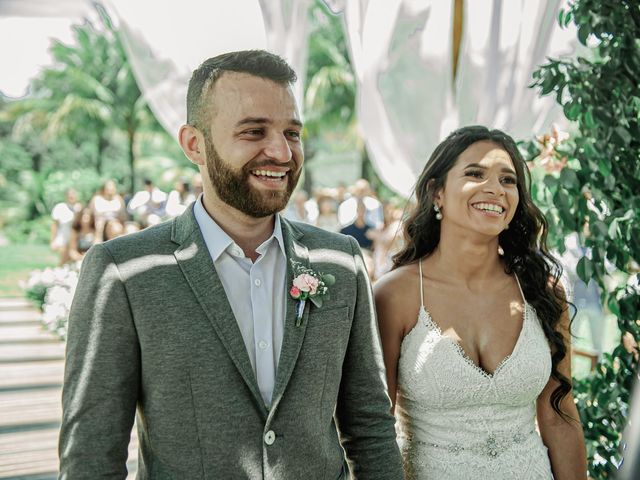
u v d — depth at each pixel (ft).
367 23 14.49
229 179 5.11
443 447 6.86
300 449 5.20
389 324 7.22
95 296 4.92
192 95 5.33
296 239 5.79
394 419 5.98
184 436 4.92
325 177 68.23
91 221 34.30
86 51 59.88
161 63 14.21
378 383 5.90
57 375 18.29
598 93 8.51
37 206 60.64
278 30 14.24
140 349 4.98
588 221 8.82
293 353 5.24
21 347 21.43
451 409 6.88
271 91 5.15
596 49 10.28
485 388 6.76
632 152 8.55
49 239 58.08
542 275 7.40
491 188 6.84
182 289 5.08
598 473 9.05
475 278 7.28
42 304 27.07
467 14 14.07
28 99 63.46
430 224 7.49
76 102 58.13
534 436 7.08
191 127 5.41
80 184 61.11
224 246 5.30
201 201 5.55
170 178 62.08
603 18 8.51
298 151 5.34
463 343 6.98
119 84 59.00
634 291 8.52
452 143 7.18
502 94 14.02
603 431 9.05
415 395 6.98
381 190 50.72
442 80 14.48
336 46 52.47
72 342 4.92
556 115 13.99
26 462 12.56
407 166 14.99
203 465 4.92
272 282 5.46
